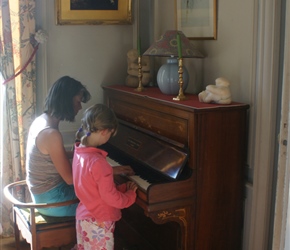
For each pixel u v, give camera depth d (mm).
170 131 2805
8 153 3500
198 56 2998
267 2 2549
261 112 2645
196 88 3287
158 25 3713
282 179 2307
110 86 3691
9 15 3332
